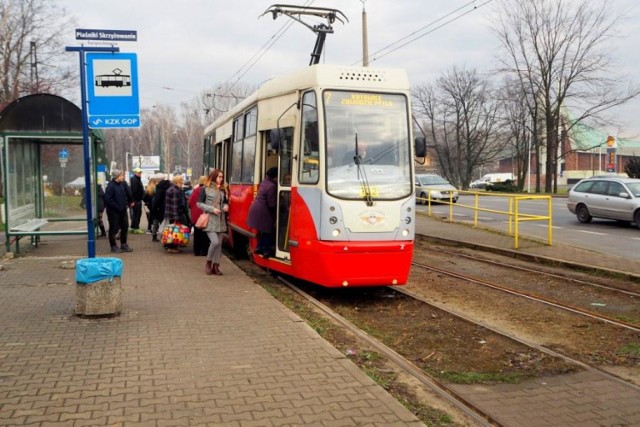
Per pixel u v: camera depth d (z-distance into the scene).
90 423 4.38
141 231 18.47
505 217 24.84
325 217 8.81
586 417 4.96
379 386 5.21
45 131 12.70
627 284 10.99
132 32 8.41
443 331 7.82
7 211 12.61
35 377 5.36
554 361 6.50
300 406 4.74
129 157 86.06
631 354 6.76
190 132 81.38
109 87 8.65
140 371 5.54
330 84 9.18
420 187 33.94
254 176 11.38
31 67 34.62
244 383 5.24
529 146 57.53
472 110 62.66
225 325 7.23
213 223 10.80
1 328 7.00
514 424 4.80
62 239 16.62
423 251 16.03
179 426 4.36
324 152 8.95
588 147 57.69
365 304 9.41
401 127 9.47
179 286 9.76
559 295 10.15
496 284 11.01
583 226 20.94
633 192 20.38
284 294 9.85
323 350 6.23
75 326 7.11
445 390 5.53
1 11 33.34
